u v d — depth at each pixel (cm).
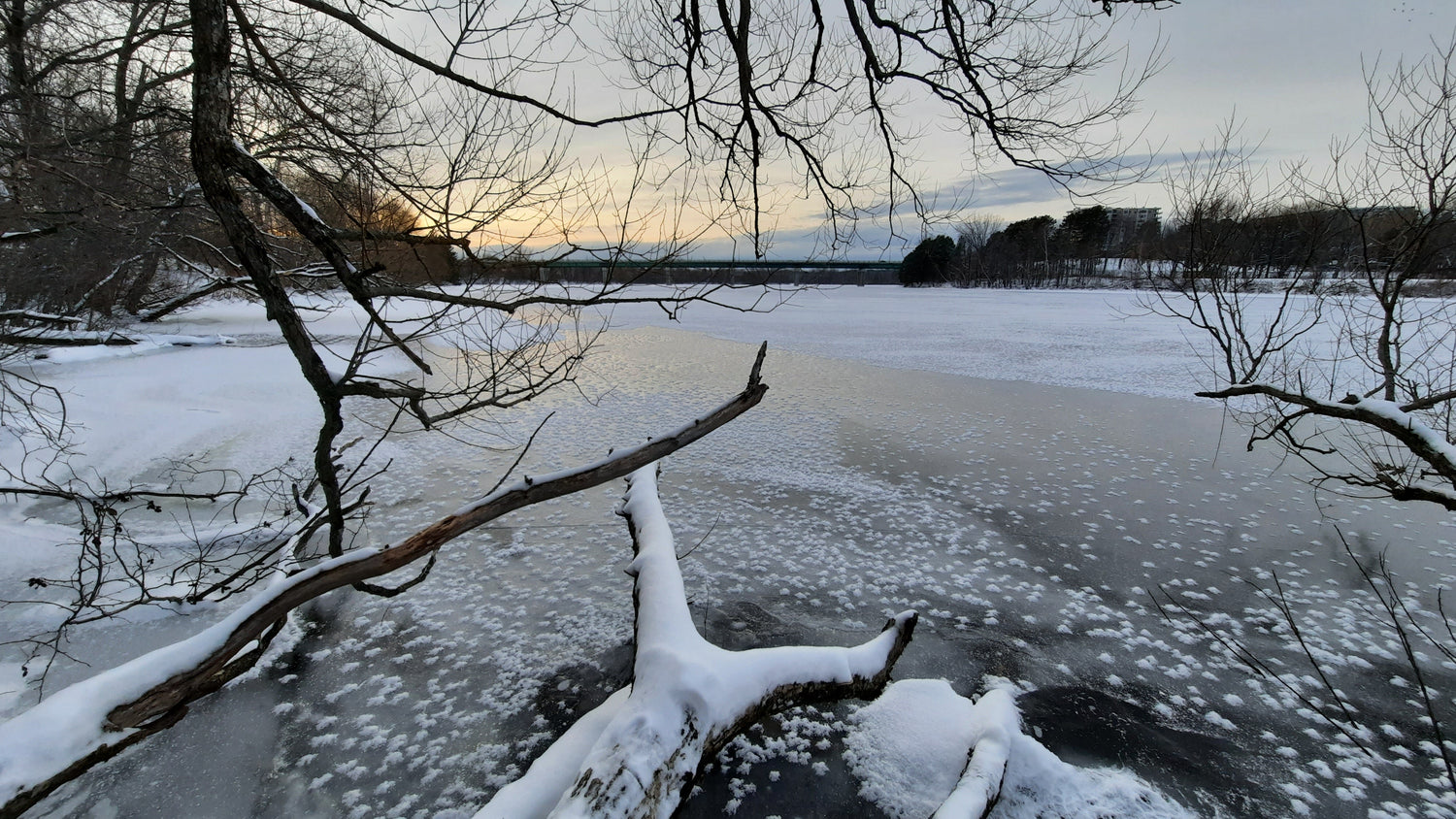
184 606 458
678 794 247
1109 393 1157
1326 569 528
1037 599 488
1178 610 471
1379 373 403
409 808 305
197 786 317
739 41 406
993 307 3039
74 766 225
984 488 702
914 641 436
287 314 284
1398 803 310
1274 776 326
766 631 448
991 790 267
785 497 676
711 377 1318
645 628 309
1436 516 623
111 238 750
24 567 504
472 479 728
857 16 423
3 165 476
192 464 755
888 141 511
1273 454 809
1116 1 388
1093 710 373
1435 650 421
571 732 289
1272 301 1975
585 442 865
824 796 307
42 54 526
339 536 393
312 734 350
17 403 896
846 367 1437
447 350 1409
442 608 467
